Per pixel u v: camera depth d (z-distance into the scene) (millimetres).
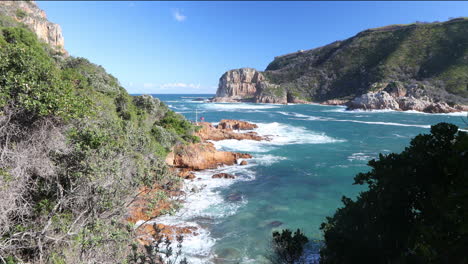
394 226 6410
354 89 157750
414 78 130000
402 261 5543
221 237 13930
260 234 14391
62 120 9953
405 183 6105
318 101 169875
